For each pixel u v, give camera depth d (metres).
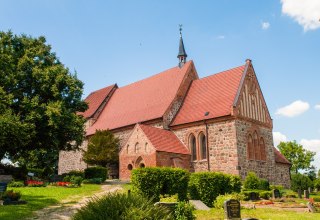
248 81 39.00
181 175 23.00
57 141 33.56
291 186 43.81
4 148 31.94
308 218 17.69
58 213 18.27
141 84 50.62
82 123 35.53
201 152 37.41
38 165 52.91
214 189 23.72
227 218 16.89
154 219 9.68
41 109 31.73
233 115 34.91
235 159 34.09
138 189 21.30
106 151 40.66
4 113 29.22
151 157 34.56
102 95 55.25
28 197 22.39
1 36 34.25
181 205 15.62
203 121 37.22
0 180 26.86
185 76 44.28
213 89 40.69
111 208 9.46
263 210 20.98
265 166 37.88
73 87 35.00
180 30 50.72
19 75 32.78
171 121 40.84
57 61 37.25
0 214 16.81
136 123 40.53
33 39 36.47
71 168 51.00
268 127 40.06
